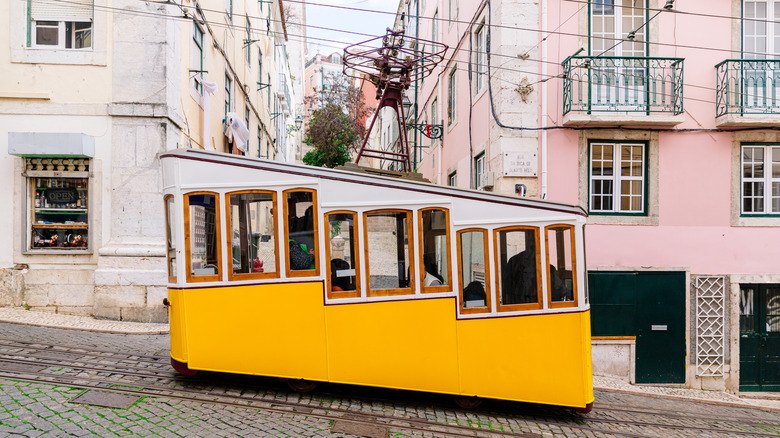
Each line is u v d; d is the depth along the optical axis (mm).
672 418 7469
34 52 9227
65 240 9367
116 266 9094
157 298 9086
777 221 10523
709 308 10477
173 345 5926
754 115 10070
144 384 5773
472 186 12781
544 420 6293
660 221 10398
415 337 5914
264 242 5805
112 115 9258
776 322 10734
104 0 9320
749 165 10609
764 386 10641
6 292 9094
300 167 5883
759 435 7129
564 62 10125
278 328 5766
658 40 10492
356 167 6371
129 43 9336
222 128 14203
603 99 10242
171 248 5926
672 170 10438
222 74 14211
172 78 9672
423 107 20797
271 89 25734
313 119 24844
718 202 10477
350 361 5816
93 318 9047
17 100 9211
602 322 10344
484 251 6070
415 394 6523
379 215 5941
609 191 10469
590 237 10328
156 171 9320
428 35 19812
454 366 5961
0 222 9203
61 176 9250
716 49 10547
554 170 10297
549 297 6148
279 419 5184
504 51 10344
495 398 6031
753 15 10680
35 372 5816
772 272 10492
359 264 5879
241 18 17016
